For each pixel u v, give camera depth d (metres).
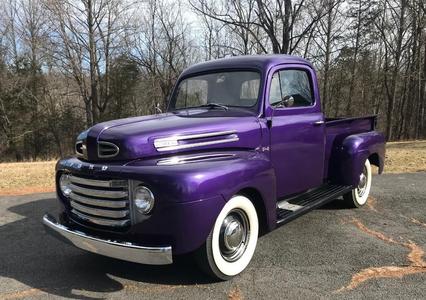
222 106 5.11
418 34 34.72
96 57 34.72
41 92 34.06
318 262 4.58
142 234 3.76
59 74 34.47
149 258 3.61
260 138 4.76
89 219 4.09
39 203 7.61
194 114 4.88
